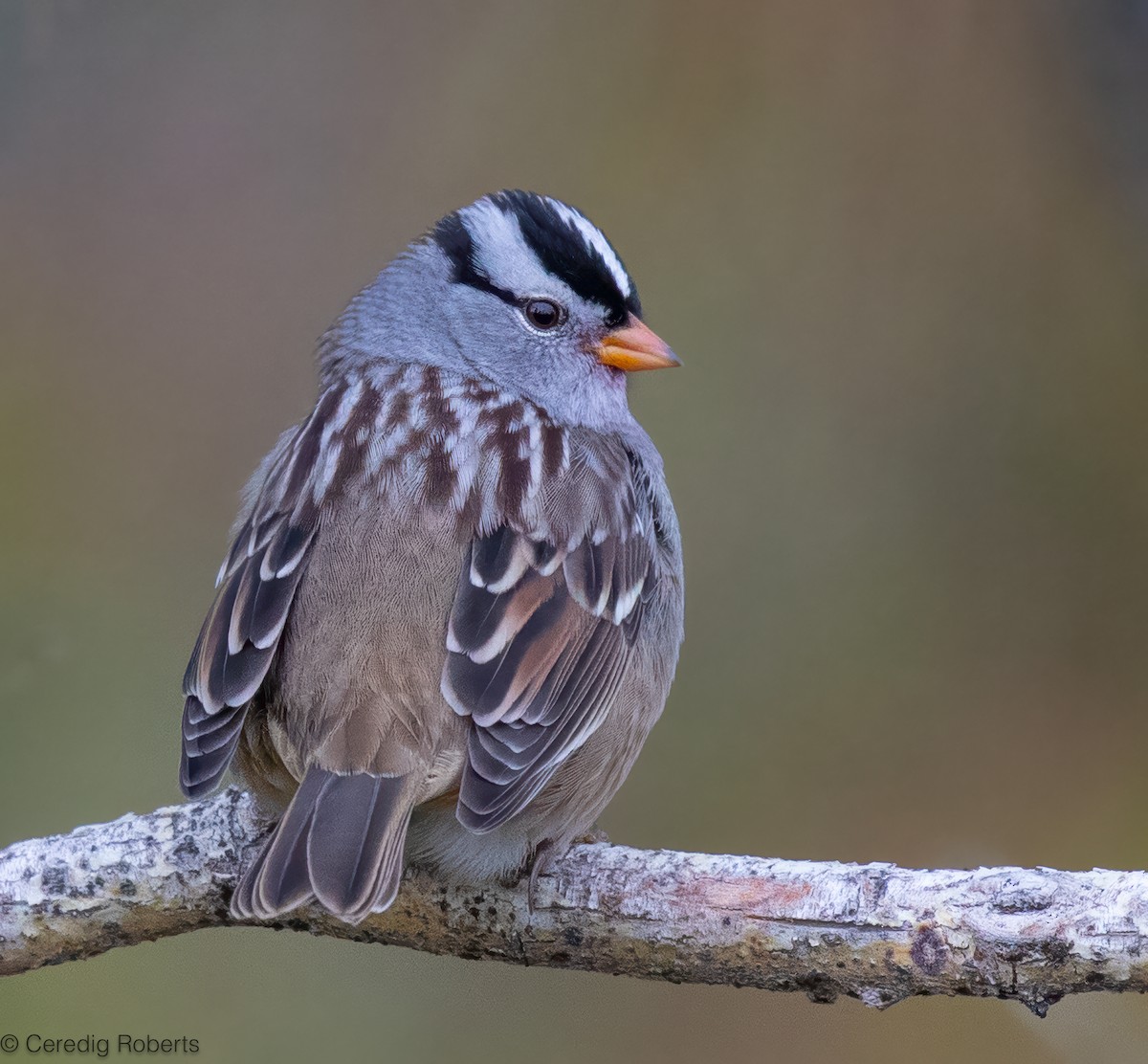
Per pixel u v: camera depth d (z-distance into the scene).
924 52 13.01
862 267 12.76
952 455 12.41
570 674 7.09
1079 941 6.30
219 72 13.16
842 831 11.50
